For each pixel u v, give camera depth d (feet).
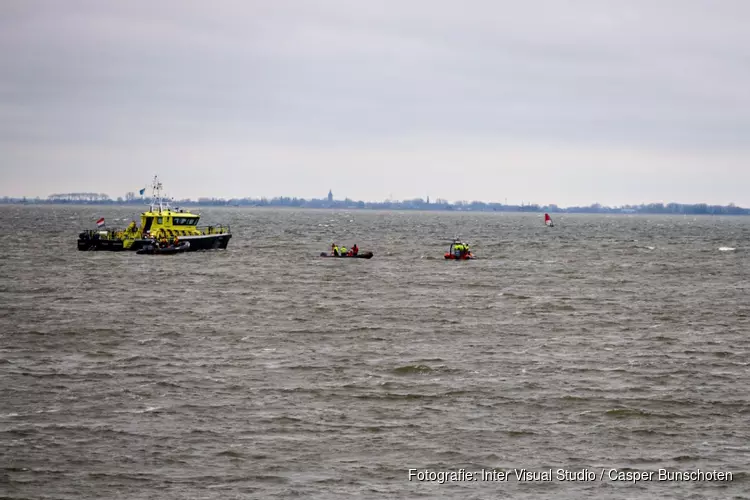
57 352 284.82
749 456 190.60
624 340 317.22
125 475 177.37
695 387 245.65
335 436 200.85
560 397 233.55
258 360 276.00
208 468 181.47
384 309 392.68
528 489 173.06
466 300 427.74
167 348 293.43
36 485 172.45
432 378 253.65
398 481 176.35
